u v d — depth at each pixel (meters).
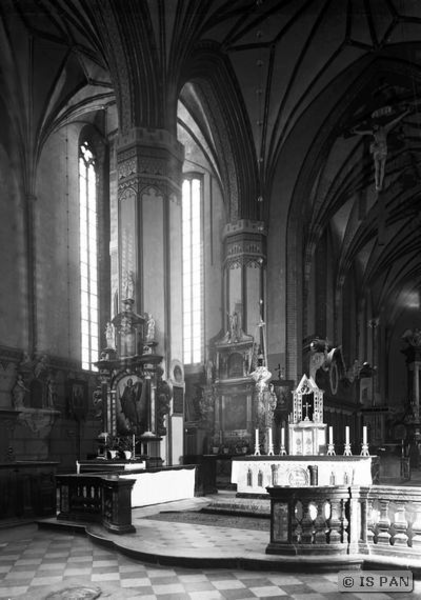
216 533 9.91
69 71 23.12
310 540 7.93
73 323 24.58
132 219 18.44
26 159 22.73
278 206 26.45
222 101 24.33
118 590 6.87
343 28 22.75
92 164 27.42
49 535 10.41
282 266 25.95
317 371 28.77
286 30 22.50
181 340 18.80
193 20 19.30
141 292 18.05
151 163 18.70
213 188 29.14
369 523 7.86
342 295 39.28
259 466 15.27
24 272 22.27
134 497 13.41
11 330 21.44
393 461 24.92
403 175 33.97
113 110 26.97
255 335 24.98
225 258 26.03
